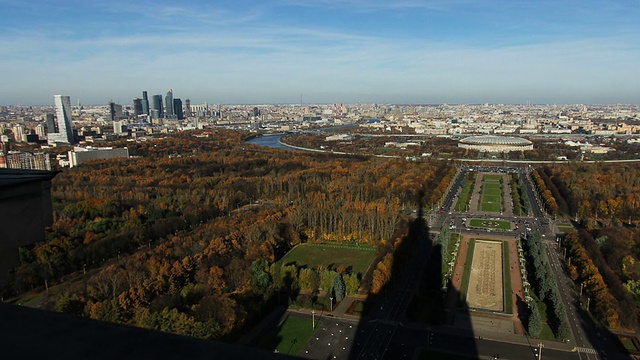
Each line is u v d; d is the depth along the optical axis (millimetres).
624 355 196875
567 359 193750
